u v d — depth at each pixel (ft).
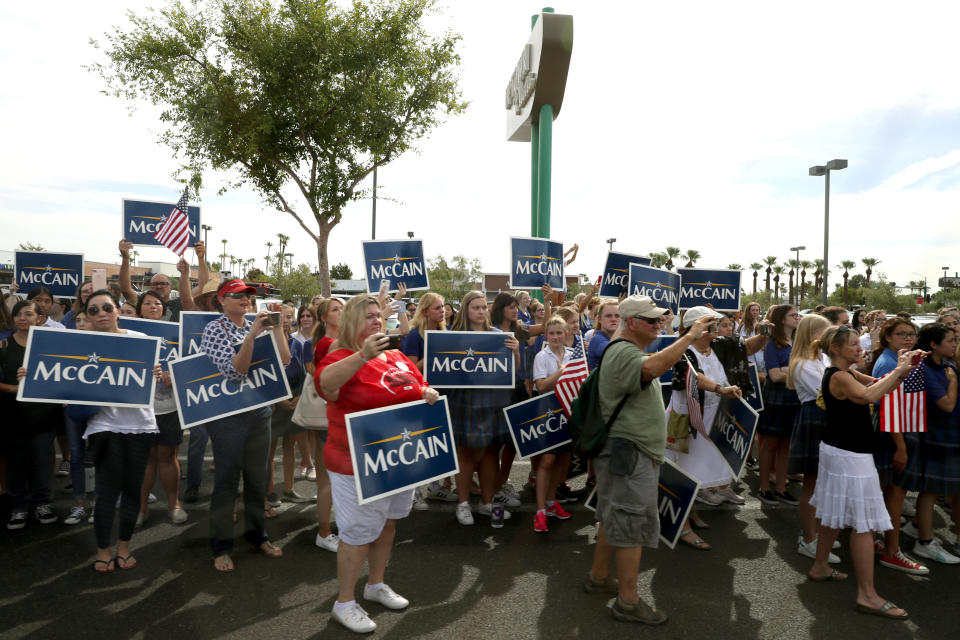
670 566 13.58
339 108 44.91
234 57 43.93
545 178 40.47
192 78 43.47
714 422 15.29
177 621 10.80
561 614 11.32
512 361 16.33
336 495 10.69
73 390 12.59
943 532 15.93
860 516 11.55
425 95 47.50
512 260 23.25
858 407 11.87
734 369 16.42
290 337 18.49
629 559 10.98
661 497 13.48
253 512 13.61
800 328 15.55
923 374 13.44
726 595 12.19
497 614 11.29
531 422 15.69
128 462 12.84
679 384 15.24
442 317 17.61
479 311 16.96
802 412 14.75
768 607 11.71
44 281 25.12
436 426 11.45
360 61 44.14
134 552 13.75
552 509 16.69
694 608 11.64
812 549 14.10
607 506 11.20
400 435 10.90
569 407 15.33
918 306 130.21
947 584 12.84
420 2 45.34
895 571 13.50
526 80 42.52
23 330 15.34
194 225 24.97
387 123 45.78
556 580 12.76
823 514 12.22
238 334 13.35
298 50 42.93
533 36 40.45
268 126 42.34
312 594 11.91
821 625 11.04
